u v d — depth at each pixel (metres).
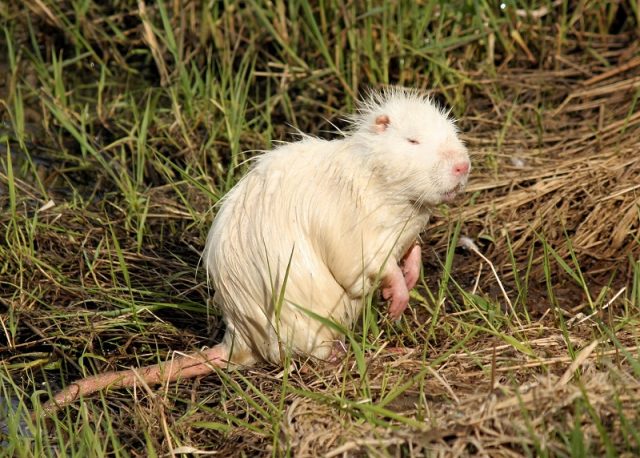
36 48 14.00
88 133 13.31
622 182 10.91
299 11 13.76
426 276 10.16
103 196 11.95
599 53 13.66
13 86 13.73
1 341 9.41
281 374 8.29
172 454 7.21
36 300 9.77
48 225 10.84
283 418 7.35
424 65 13.31
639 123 12.04
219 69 13.42
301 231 8.16
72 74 14.70
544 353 7.97
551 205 10.88
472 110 12.93
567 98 12.73
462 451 6.52
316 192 8.15
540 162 11.71
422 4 13.66
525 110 12.79
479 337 8.45
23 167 12.45
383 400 7.25
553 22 13.99
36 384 8.86
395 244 8.08
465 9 13.34
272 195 8.27
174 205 11.41
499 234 10.70
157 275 10.34
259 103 13.57
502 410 6.75
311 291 8.16
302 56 13.77
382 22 13.27
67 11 15.35
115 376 8.37
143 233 11.03
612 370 6.88
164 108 13.51
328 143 8.37
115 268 10.41
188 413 7.79
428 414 7.06
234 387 7.70
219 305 8.67
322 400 7.41
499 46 13.77
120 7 15.30
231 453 7.31
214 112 12.79
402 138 7.95
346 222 8.05
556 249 10.41
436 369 7.90
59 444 7.50
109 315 9.52
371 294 7.98
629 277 9.96
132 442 7.73
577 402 6.39
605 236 10.49
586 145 11.91
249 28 13.88
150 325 9.38
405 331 8.70
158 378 8.42
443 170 7.86
